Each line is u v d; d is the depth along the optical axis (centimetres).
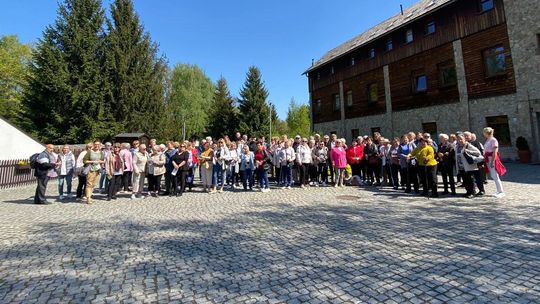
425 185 913
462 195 890
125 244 532
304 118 5931
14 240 567
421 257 434
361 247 483
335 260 434
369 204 821
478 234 525
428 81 1939
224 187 1252
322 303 319
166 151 1162
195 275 397
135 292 353
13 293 357
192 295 343
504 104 1555
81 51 2645
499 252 441
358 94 2528
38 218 752
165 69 3684
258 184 1280
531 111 1459
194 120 4528
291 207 811
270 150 1323
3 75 3853
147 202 958
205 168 1150
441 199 851
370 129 2403
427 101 1947
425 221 624
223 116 4366
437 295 328
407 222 622
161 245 522
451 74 1816
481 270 385
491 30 1605
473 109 1692
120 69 2862
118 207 882
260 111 4225
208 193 1108
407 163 984
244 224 649
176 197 1040
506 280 356
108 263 445
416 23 2008
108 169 1008
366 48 2438
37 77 2531
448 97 1819
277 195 1012
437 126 1884
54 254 488
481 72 1655
